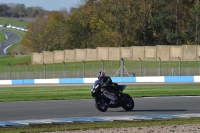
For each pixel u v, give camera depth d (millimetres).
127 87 74188
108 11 170750
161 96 51062
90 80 107062
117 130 25938
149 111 37094
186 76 97500
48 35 199250
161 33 166375
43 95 54938
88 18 185750
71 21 189875
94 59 142625
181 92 56500
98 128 27406
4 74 124625
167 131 25188
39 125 29641
